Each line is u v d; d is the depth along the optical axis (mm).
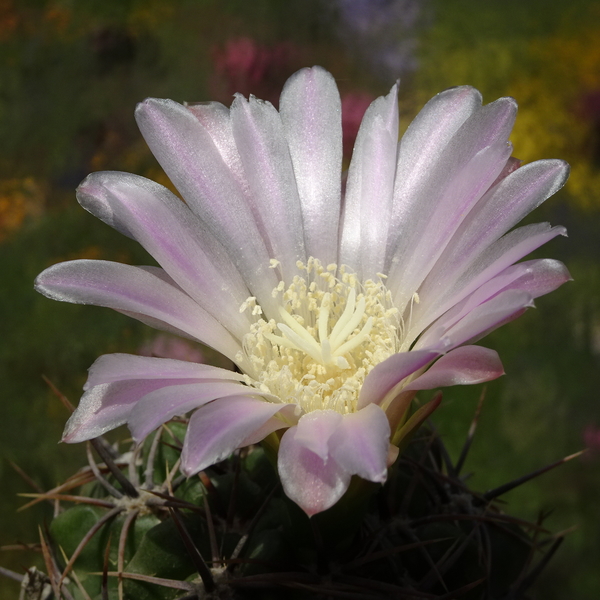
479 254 121
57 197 470
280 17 528
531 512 287
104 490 144
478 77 534
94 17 542
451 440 286
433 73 535
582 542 281
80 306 369
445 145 133
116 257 423
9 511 285
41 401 332
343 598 116
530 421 317
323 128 138
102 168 482
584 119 492
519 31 575
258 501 127
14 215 449
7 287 388
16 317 368
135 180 125
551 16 589
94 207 124
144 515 133
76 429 110
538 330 368
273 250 135
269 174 134
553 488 297
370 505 131
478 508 138
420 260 128
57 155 489
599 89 505
